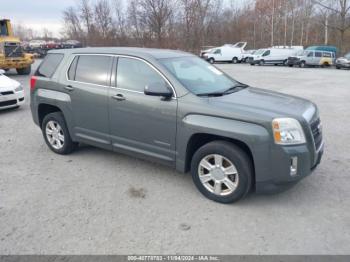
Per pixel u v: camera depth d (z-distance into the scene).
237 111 3.53
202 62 4.95
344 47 40.94
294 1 51.94
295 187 4.16
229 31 53.97
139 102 4.17
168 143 4.05
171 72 4.05
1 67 17.80
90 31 50.59
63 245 3.03
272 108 3.64
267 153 3.40
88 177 4.52
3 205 3.75
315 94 12.05
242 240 3.11
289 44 53.84
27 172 4.70
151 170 4.75
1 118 8.18
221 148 3.63
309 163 3.54
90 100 4.69
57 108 5.36
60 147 5.36
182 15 44.44
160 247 3.00
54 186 4.24
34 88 5.48
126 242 3.07
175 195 3.99
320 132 4.02
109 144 4.70
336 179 4.39
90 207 3.71
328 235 3.17
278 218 3.47
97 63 4.70
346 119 7.90
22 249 2.98
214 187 3.80
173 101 3.91
